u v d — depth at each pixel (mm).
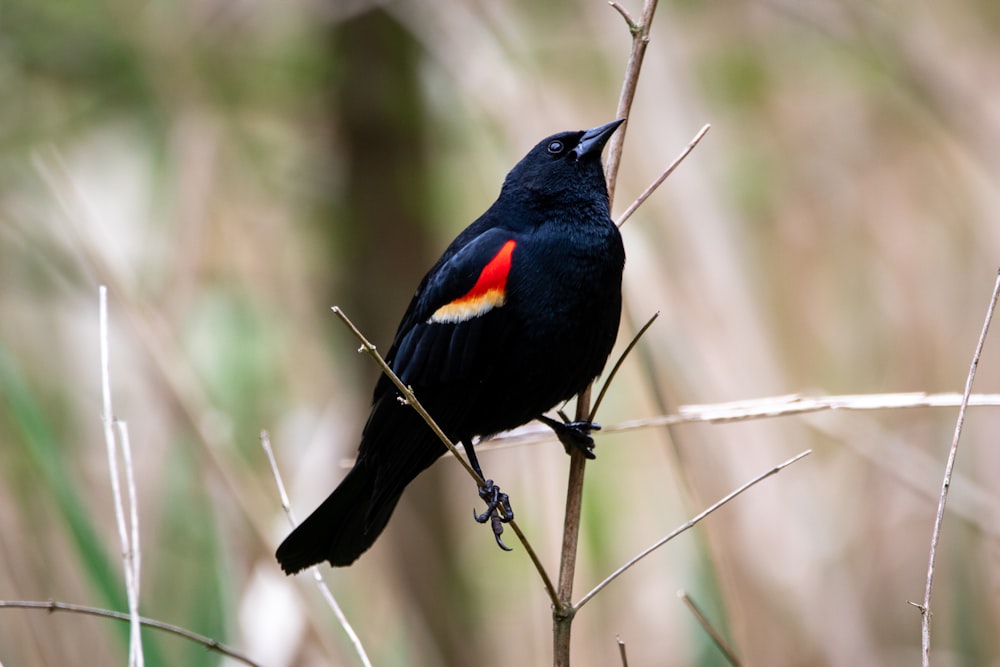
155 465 9664
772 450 10148
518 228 7867
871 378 12867
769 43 12039
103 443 10227
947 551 9672
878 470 11641
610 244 7719
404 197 11000
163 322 9727
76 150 10859
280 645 8406
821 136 13367
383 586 10914
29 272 10820
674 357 9562
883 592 11266
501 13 10742
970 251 13055
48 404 10469
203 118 10594
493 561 12656
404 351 7871
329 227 11414
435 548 11602
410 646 10594
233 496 8773
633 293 9680
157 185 10781
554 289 7594
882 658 10961
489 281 7613
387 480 7727
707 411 7309
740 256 10742
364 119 10781
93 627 9047
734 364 9836
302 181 11070
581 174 7785
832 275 13219
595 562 10766
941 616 11172
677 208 10336
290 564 7637
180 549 9508
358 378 11398
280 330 11672
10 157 9938
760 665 9586
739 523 9773
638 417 11461
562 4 10680
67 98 10188
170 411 9008
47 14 9586
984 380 12367
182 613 9352
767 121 12328
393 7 10180
